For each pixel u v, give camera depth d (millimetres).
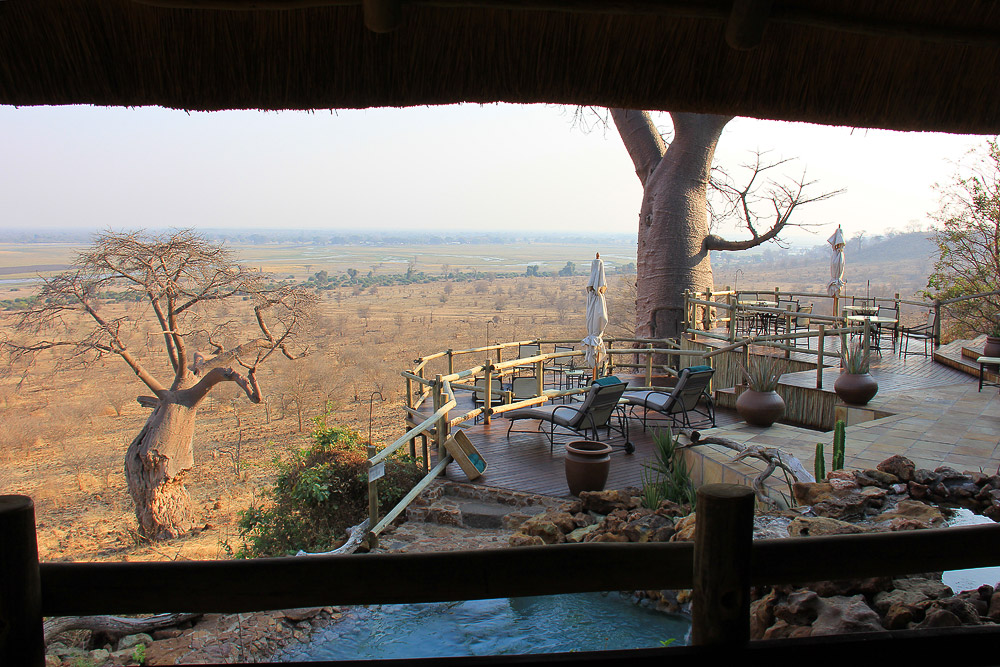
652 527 5957
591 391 8539
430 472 8273
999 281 16406
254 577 1844
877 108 2262
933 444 7738
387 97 2170
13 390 38156
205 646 4762
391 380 37906
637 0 1952
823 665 1913
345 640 4812
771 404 8734
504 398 11602
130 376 40875
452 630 4859
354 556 1870
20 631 1687
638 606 5105
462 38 2104
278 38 2094
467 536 7105
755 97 2221
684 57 2156
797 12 2016
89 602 1801
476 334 56344
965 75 2232
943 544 1989
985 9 2049
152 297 23484
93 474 25125
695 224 19125
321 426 10711
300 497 9500
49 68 2104
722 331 16688
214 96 2160
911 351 14469
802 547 1938
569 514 6676
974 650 1985
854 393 9555
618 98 2195
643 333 19562
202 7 1938
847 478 6133
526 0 1934
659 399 9703
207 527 19141
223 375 23891
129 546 18031
